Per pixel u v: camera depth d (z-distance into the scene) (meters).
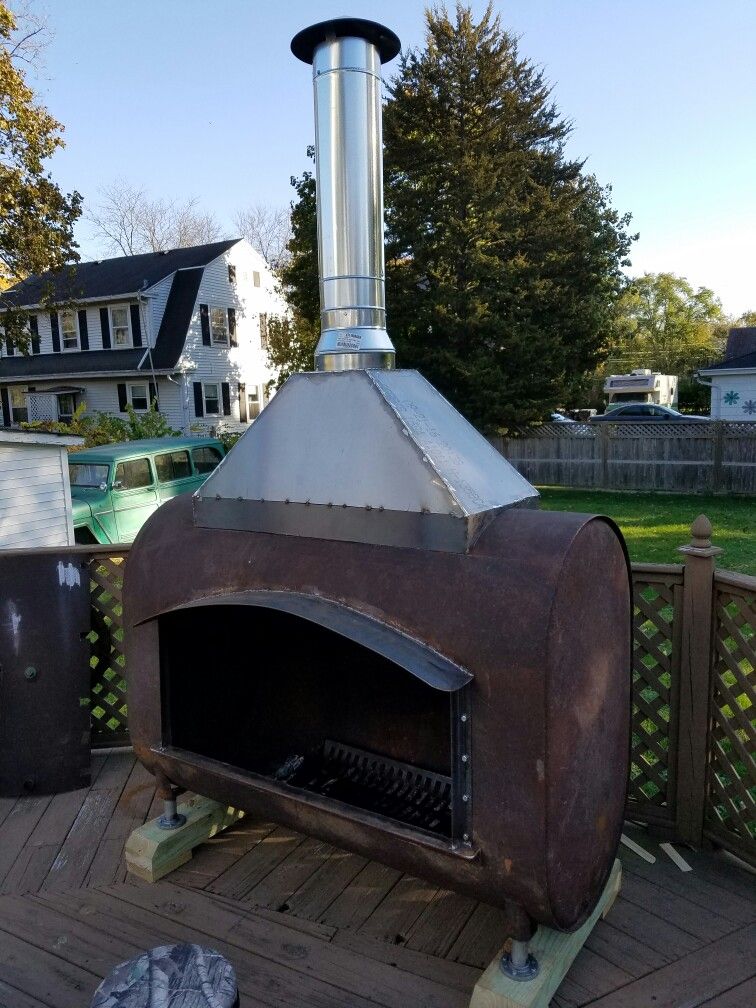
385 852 1.93
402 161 16.16
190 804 2.69
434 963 2.05
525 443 15.65
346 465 2.00
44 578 3.11
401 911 2.27
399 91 16.19
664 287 51.84
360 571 1.91
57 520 8.12
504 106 16.69
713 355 44.19
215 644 2.55
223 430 22.58
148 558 2.44
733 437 13.28
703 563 2.43
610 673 1.95
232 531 2.28
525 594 1.66
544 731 1.62
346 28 2.20
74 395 23.38
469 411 15.68
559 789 1.67
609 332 17.22
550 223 16.31
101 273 24.77
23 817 2.86
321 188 2.28
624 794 2.12
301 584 2.00
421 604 1.78
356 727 2.75
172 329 21.94
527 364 15.50
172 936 2.17
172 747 2.42
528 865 1.67
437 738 2.54
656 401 30.80
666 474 14.04
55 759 3.05
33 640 3.06
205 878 2.46
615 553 1.95
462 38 15.96
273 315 25.28
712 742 2.52
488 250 15.90
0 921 2.24
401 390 2.06
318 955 2.09
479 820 1.73
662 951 2.07
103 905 2.32
